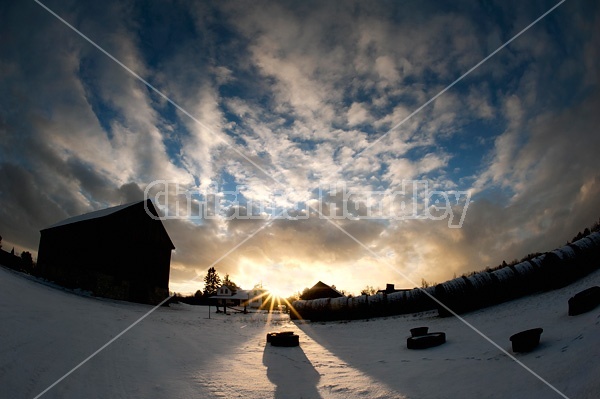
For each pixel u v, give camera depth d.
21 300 13.45
